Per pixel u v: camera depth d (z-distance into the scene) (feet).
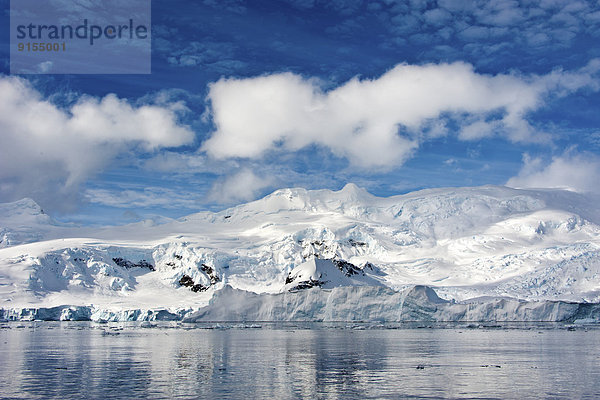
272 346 377.50
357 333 514.27
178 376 242.37
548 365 277.64
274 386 217.36
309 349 356.18
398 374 246.88
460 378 236.02
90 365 280.31
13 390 211.82
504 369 263.08
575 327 616.39
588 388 214.07
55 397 198.80
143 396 199.21
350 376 241.14
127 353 336.70
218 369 263.08
